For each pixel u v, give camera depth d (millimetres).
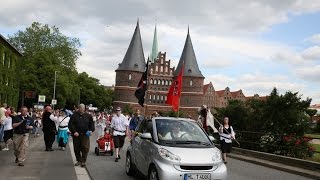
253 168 14727
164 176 8609
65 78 76562
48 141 18312
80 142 13172
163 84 124438
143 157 10031
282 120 18609
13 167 12500
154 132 9898
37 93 72312
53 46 85625
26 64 72875
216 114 22734
